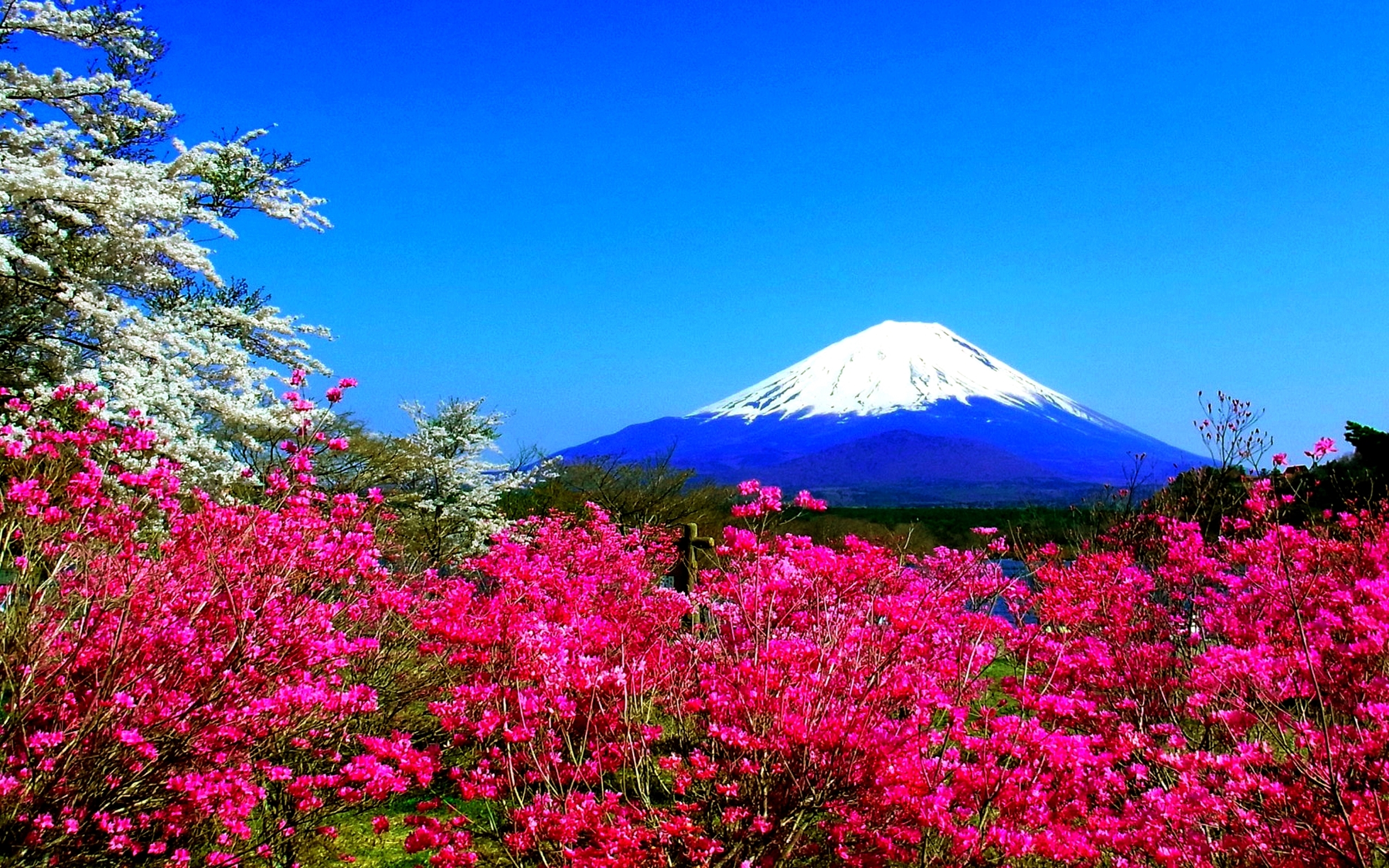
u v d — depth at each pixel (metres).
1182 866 3.76
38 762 3.83
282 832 4.46
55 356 9.41
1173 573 7.61
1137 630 6.67
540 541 9.90
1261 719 4.64
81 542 5.28
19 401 8.63
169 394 8.81
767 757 4.46
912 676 4.99
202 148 10.48
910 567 7.84
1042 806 4.06
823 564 5.98
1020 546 9.32
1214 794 4.07
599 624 5.93
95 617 4.57
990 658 5.65
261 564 5.16
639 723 5.11
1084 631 6.83
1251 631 5.93
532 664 4.78
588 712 4.91
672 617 6.70
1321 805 3.86
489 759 5.25
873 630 5.38
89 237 9.77
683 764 4.90
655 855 4.14
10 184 8.34
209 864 4.11
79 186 8.56
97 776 3.97
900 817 4.28
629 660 5.66
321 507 7.04
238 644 4.49
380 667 6.32
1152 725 5.19
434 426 18.81
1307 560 6.50
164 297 11.53
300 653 4.77
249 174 12.52
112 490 6.43
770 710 4.69
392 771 4.62
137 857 4.08
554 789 4.81
